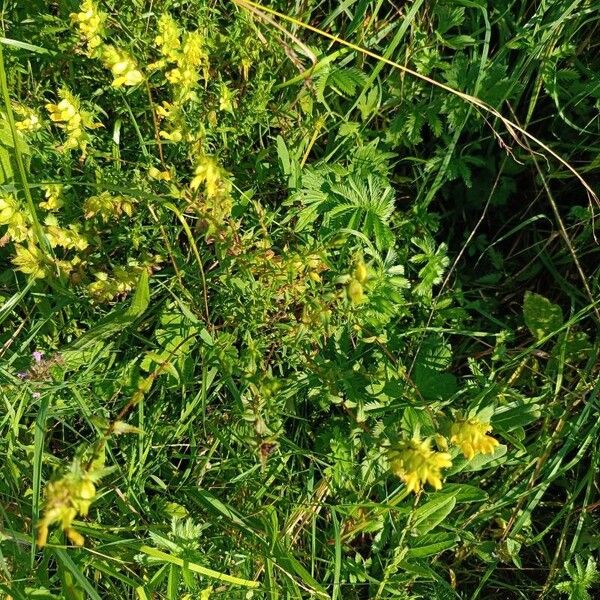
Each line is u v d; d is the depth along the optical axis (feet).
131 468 1.91
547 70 2.08
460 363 2.27
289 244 2.09
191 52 1.65
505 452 1.99
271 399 1.79
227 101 1.91
